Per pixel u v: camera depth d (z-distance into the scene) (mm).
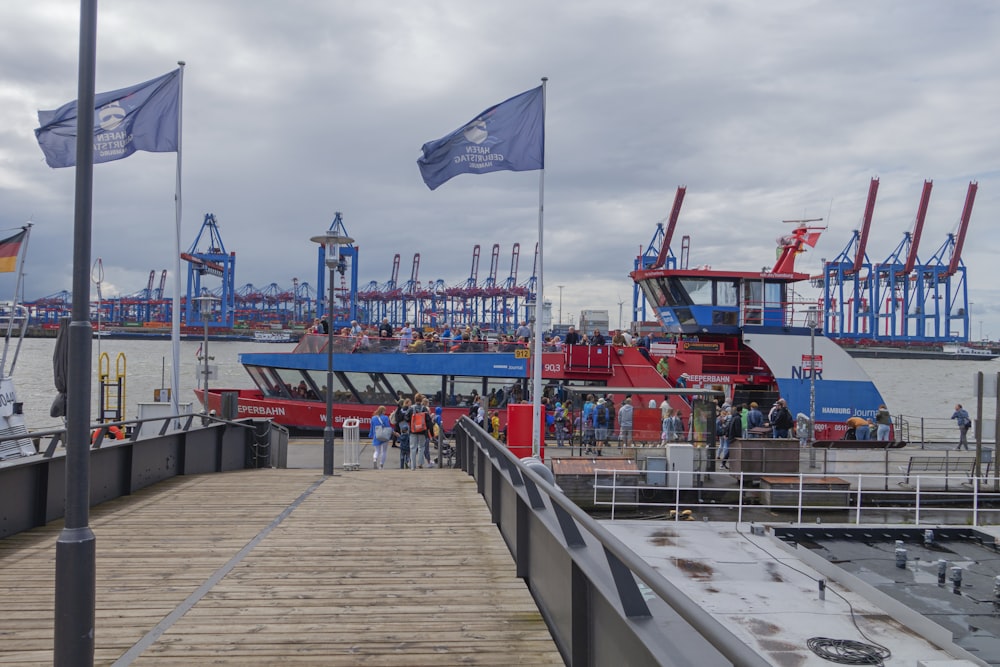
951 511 20844
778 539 16031
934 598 12242
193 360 116188
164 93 20922
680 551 15594
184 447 16250
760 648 10641
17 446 17797
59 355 14367
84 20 4496
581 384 29281
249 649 5707
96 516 11312
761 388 31547
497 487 10719
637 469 21250
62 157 19891
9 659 5500
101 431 12336
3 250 18531
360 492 13883
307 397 31359
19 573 7938
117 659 5484
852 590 13094
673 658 3232
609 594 4152
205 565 8320
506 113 19000
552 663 5441
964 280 129000
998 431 22656
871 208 119062
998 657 9984
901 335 126688
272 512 11695
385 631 6137
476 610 6707
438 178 19188
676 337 33250
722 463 23062
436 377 30141
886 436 27781
